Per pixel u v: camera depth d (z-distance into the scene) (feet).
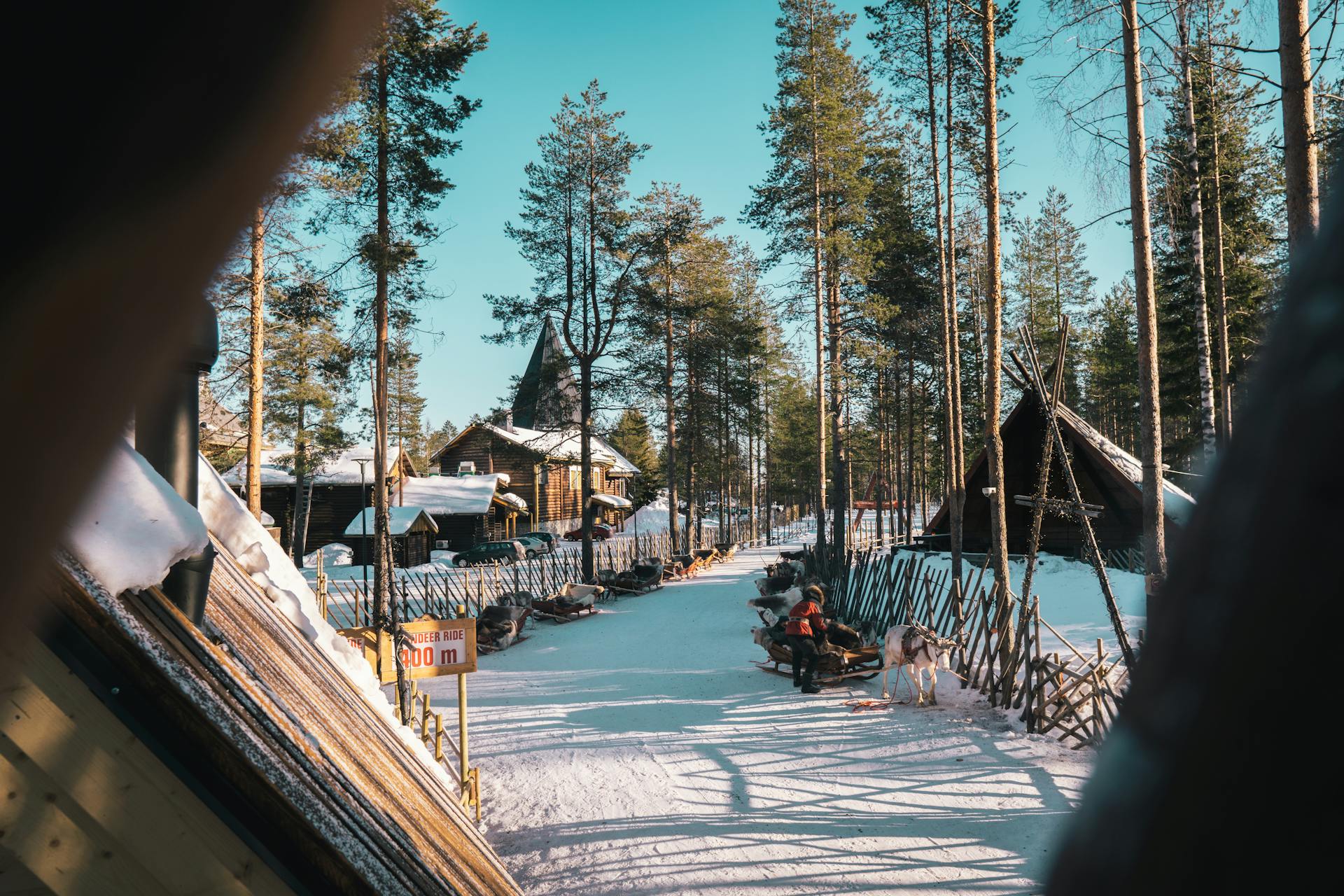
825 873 21.43
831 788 27.66
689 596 90.48
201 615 8.36
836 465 87.40
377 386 55.52
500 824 26.00
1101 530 79.10
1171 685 0.60
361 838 5.83
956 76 56.75
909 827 24.12
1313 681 0.50
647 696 42.34
